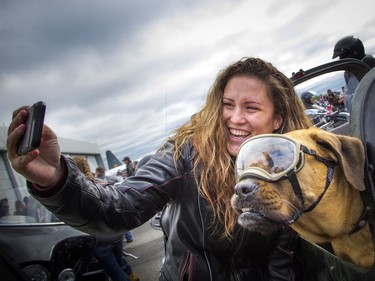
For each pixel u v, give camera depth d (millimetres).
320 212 1441
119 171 17734
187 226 1664
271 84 1708
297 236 1823
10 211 3791
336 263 1531
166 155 1673
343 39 4254
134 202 1450
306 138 1519
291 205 1387
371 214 1339
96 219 1294
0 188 4223
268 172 1398
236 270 1702
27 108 1062
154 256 6055
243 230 1603
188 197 1635
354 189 1431
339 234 1456
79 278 3717
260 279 1742
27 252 3285
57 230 3670
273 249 1735
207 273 1659
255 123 1669
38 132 977
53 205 1198
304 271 1885
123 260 4332
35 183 1145
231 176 1620
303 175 1407
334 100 4371
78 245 3586
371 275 1339
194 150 1670
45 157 1158
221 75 1719
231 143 1701
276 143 1441
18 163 1037
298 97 1910
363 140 1374
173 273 1781
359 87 1502
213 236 1639
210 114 1697
